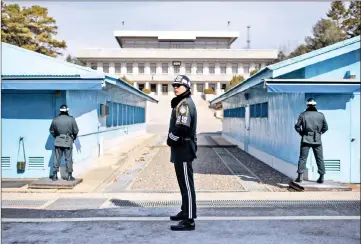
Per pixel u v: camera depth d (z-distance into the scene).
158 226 5.64
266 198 7.77
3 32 44.38
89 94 12.27
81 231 5.41
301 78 9.80
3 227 5.62
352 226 5.64
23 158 10.25
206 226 5.63
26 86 9.16
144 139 24.27
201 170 12.13
